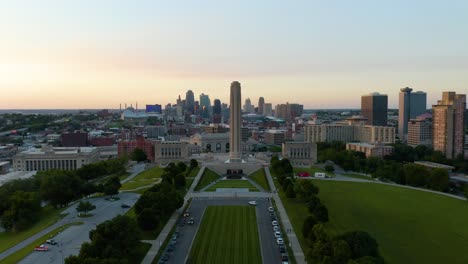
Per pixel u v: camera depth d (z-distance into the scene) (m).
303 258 186.12
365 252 162.75
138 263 180.75
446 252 196.25
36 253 192.75
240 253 193.50
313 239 188.38
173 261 184.12
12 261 183.12
